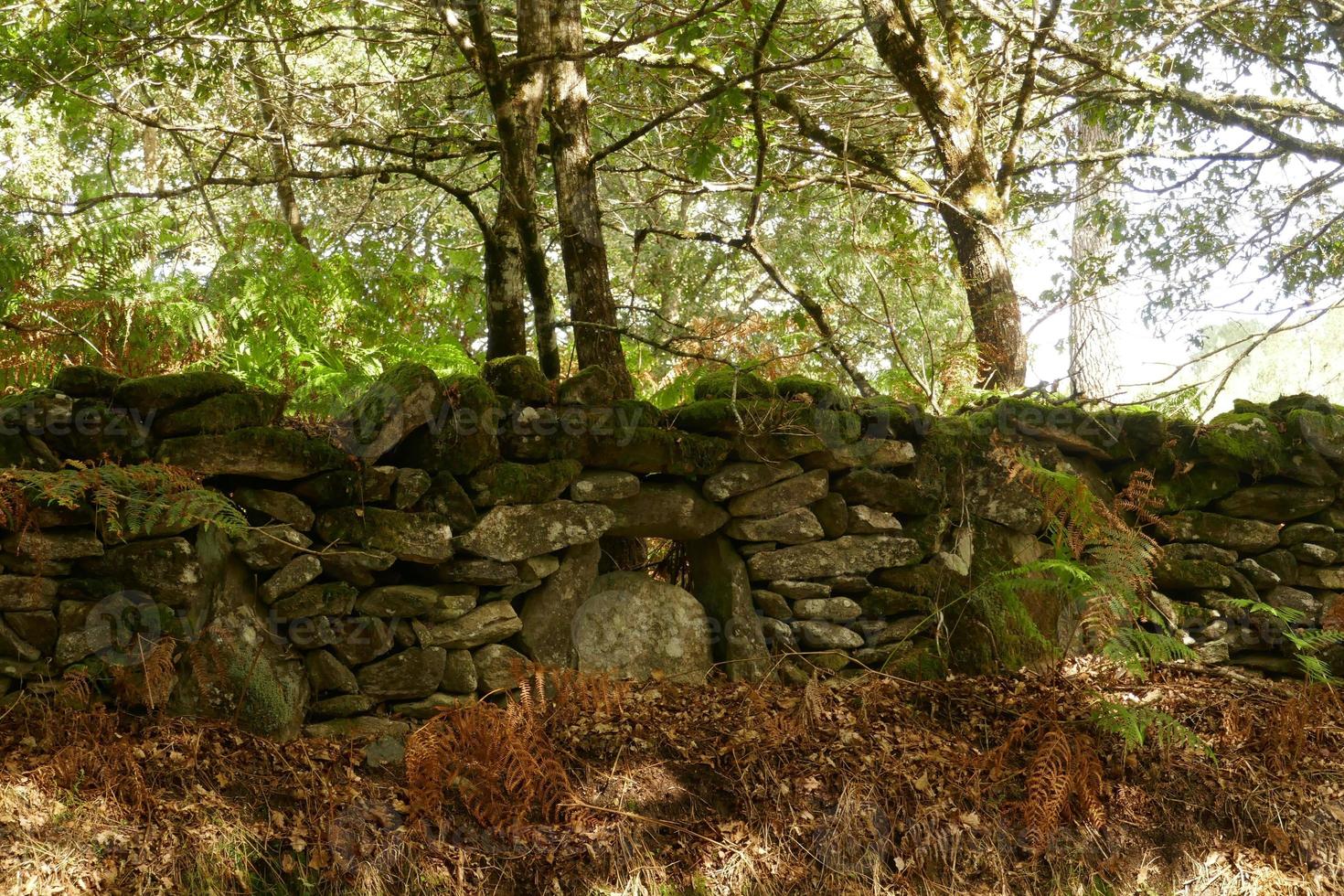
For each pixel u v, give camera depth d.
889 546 4.51
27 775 3.20
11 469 3.26
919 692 4.32
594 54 4.61
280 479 3.71
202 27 6.45
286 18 6.86
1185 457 4.84
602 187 10.20
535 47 4.92
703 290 9.66
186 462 3.50
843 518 4.46
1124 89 8.27
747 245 5.88
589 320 5.02
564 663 4.10
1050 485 4.12
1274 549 4.91
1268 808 4.04
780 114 8.20
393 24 7.61
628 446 4.11
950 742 4.09
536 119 4.88
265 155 7.08
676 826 3.64
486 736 3.59
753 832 3.68
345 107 7.05
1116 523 4.25
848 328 6.81
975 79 7.38
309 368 4.53
